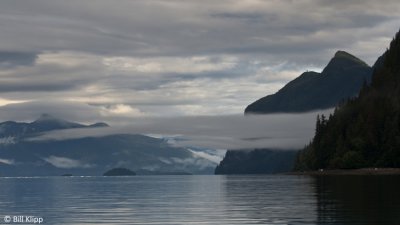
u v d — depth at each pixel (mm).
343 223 51875
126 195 109062
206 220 58031
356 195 84125
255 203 78062
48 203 85438
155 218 60656
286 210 65438
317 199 79750
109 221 58406
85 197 102375
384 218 54562
